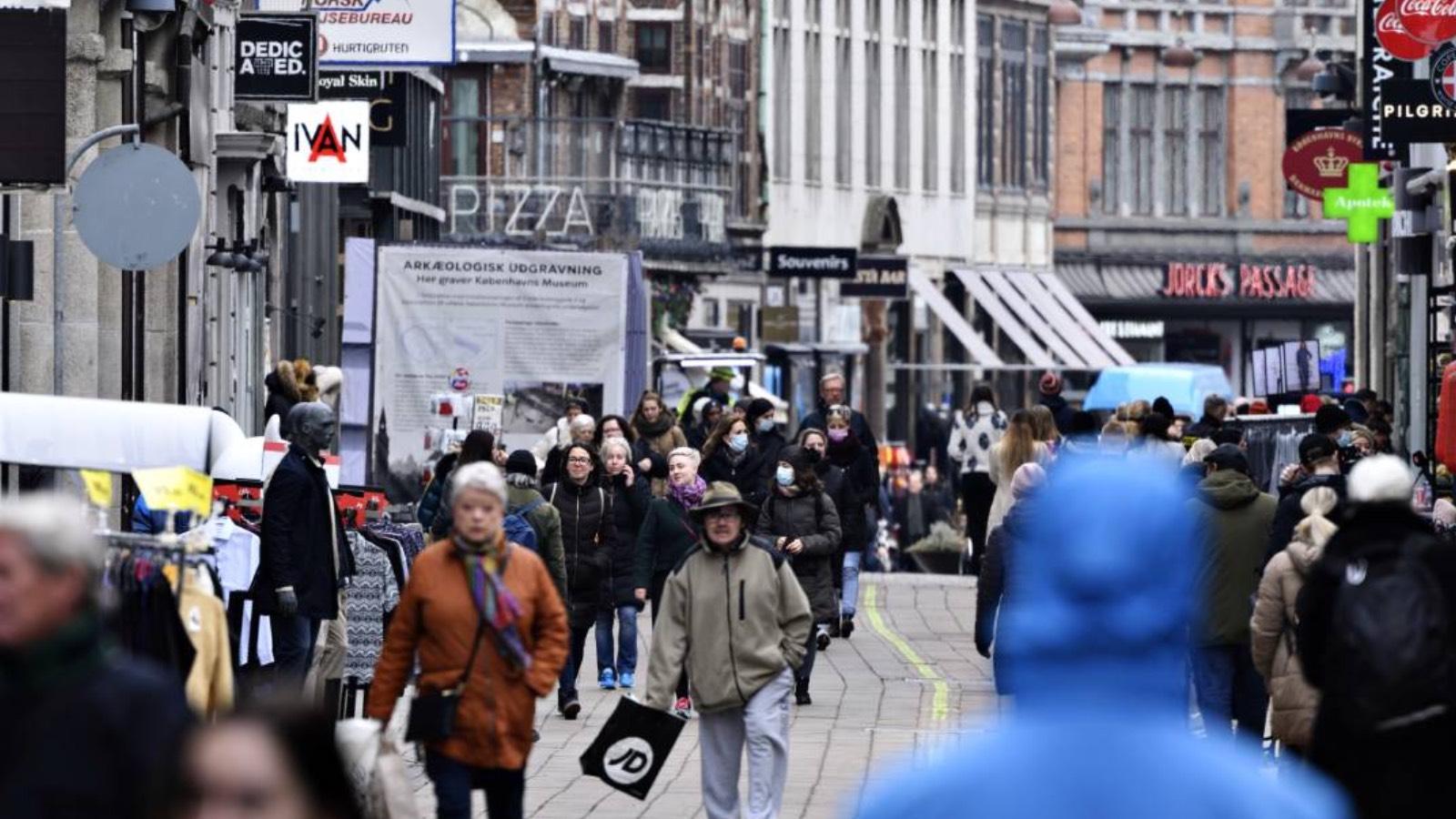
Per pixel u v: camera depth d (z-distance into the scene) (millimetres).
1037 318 198500
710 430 80875
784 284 165625
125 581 26266
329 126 79750
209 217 79688
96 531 26594
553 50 138000
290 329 103375
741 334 160375
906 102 186500
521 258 74750
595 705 51938
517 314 74812
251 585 40969
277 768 11922
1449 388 61625
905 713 51375
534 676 29031
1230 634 39875
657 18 149500
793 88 169625
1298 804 10125
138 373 68188
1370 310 130000
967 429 87750
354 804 12156
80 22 59875
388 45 76688
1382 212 108875
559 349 74938
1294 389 104188
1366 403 85438
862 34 179375
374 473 74500
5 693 17594
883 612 76062
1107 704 10383
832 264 148250
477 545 29016
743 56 160000
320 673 43344
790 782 41469
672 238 142750
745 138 160500
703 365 114062
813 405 164000
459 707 28797
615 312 74812
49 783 17328
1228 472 40094
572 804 39062
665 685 34438
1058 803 10148
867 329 176125
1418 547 24703
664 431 70500
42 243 56969
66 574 17656
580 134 138250
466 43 137625
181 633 26359
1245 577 39906
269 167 90875
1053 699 10414
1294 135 109812
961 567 109812
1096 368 197125
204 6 77438
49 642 17625
